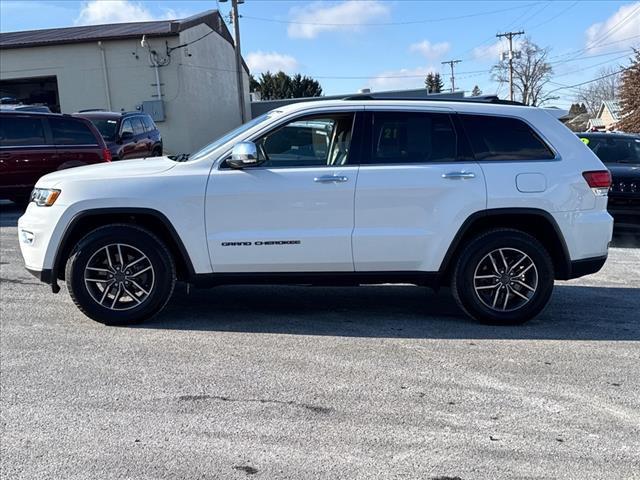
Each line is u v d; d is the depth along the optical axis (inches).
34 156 430.3
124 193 190.2
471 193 193.8
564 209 197.3
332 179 191.5
